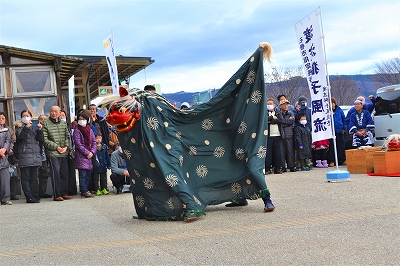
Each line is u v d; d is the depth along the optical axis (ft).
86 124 35.94
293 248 15.66
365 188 28.12
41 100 41.09
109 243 18.37
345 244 15.72
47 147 34.50
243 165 23.31
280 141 42.09
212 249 16.30
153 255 16.05
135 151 22.62
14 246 18.99
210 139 23.58
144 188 22.75
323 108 33.17
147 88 25.00
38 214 27.76
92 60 59.52
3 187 33.68
